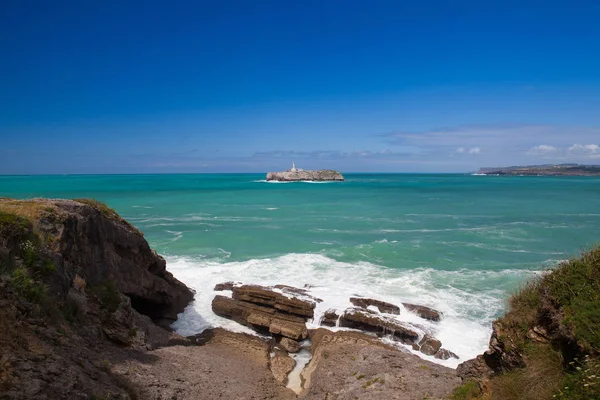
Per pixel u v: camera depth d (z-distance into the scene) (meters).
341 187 119.62
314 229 38.34
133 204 62.16
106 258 14.99
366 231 37.28
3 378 6.28
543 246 30.31
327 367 11.95
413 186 127.75
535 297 7.71
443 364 13.32
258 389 11.34
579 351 6.18
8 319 8.01
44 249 11.12
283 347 15.32
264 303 17.78
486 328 15.82
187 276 22.30
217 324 17.12
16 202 13.38
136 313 15.20
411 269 23.80
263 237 34.09
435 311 16.91
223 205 61.34
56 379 7.06
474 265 24.78
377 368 11.30
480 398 7.66
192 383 10.48
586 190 100.62
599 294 6.50
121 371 9.58
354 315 16.31
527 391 6.61
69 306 11.00
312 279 21.69
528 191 97.50
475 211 53.41
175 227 39.25
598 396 5.32
